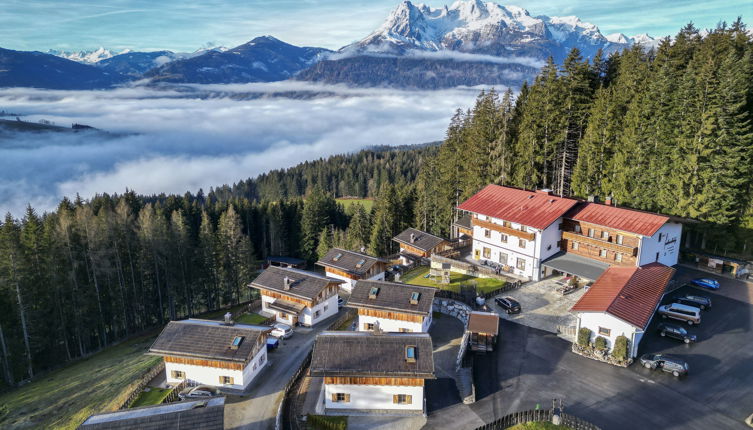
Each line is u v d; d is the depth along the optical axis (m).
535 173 79.44
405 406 37.72
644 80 72.94
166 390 43.84
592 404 36.91
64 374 64.31
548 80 79.19
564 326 49.66
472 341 46.22
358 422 36.69
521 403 37.59
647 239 56.47
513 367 42.91
